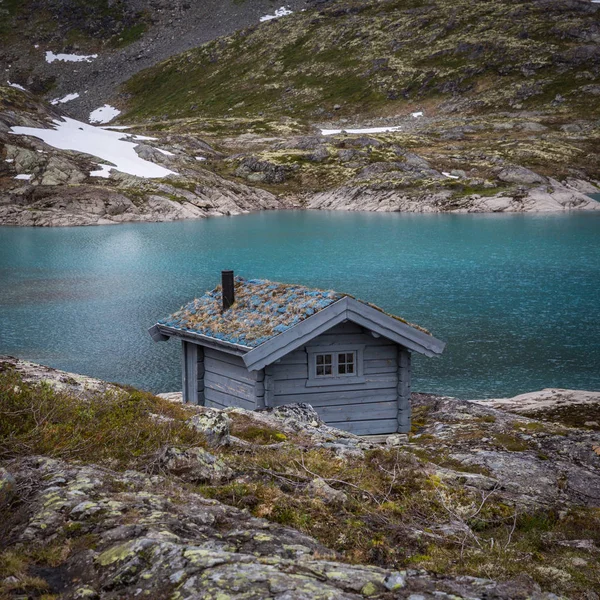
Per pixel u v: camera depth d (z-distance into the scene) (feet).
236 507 25.13
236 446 34.96
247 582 16.16
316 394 58.29
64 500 22.21
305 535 22.71
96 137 580.30
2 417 29.78
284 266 221.05
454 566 23.61
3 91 624.18
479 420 60.34
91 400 35.73
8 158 466.70
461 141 645.51
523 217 416.87
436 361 108.17
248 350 55.47
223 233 343.26
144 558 17.90
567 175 533.14
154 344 121.39
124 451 29.40
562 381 96.94
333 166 574.56
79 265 228.22
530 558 27.32
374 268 214.07
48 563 18.79
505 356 110.32
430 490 33.42
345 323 58.54
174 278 197.57
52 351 116.26
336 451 38.24
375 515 27.71
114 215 418.31
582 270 206.59
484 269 210.18
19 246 287.89
